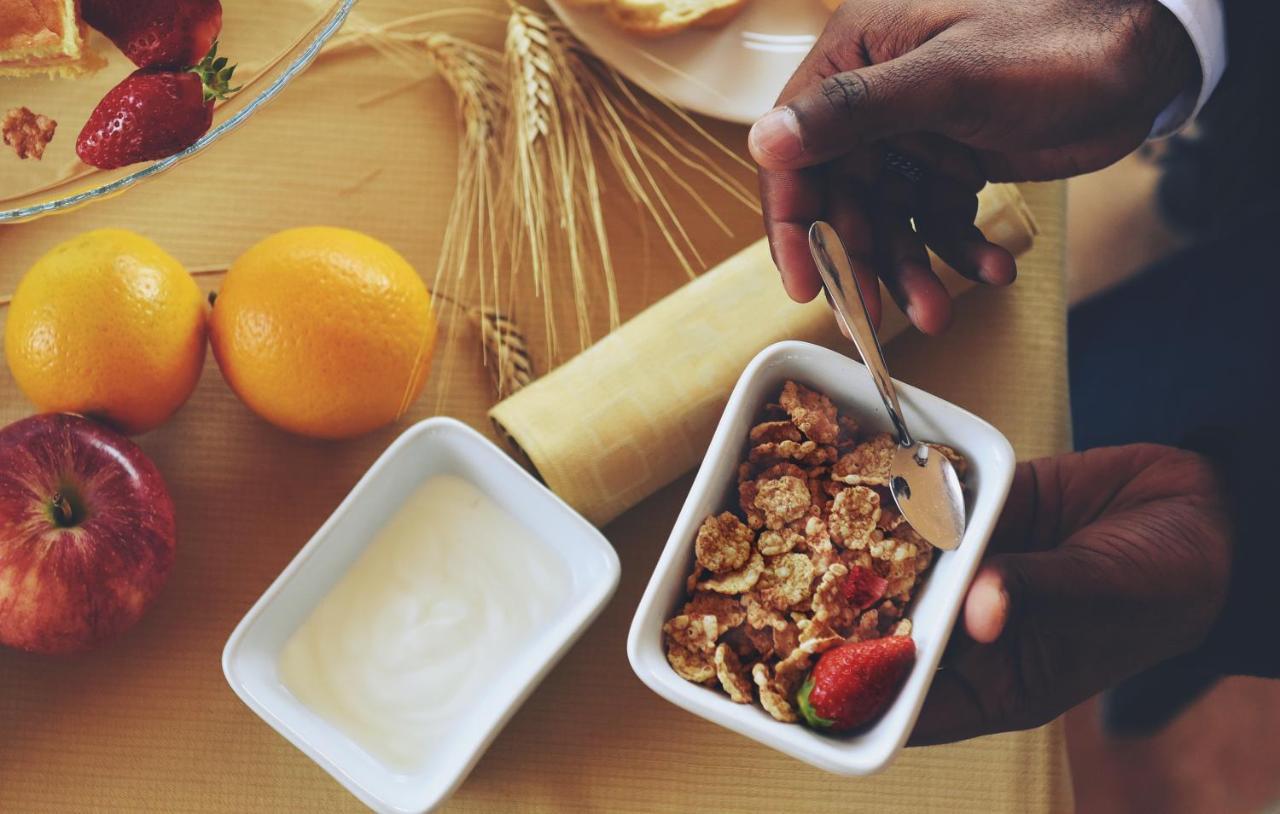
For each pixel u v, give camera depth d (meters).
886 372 0.59
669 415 0.67
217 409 0.72
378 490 0.66
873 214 0.68
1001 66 0.61
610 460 0.67
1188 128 0.92
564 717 0.71
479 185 0.72
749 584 0.59
